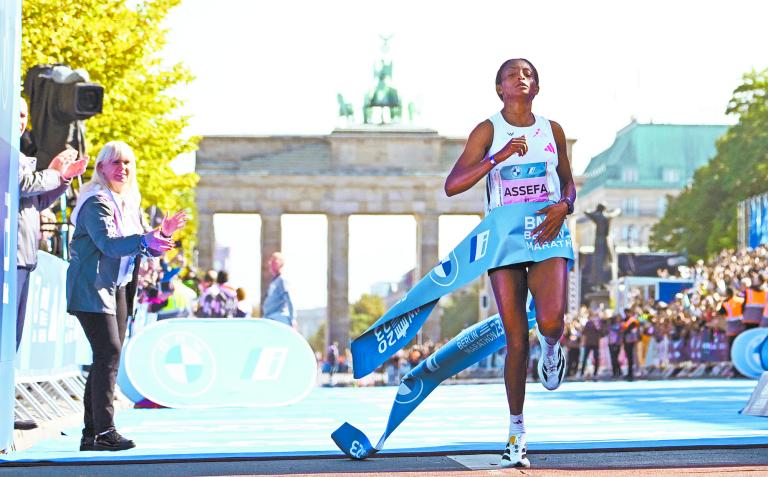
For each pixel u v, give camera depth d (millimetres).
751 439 9016
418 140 85562
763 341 19312
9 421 8539
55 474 6957
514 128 7301
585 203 161125
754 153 71062
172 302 22328
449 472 6703
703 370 34156
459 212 85500
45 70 14883
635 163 151875
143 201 34750
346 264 85125
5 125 8086
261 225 85188
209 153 84688
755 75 72000
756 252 36375
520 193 7250
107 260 8727
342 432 7648
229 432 11117
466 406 15195
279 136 85062
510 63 7344
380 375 54719
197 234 84188
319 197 85438
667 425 11352
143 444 9594
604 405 15414
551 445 8453
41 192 8953
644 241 149750
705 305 33781
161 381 16047
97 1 28828
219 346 16312
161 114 32188
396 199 85562
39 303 12047
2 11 7977
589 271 51406
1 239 7969
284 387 16406
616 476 6387
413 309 7402
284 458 7758
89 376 8875
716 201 78312
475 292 142750
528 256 7102
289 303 20156
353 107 87000
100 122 30094
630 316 34312
